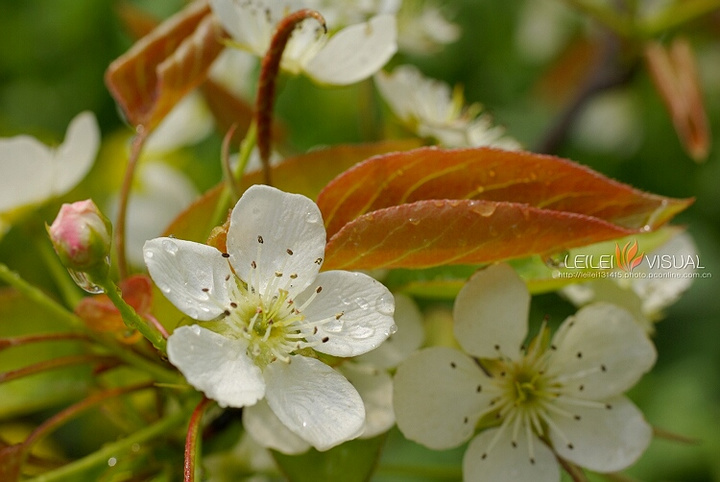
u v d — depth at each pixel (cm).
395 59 41
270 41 31
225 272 29
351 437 29
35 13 57
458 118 38
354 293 30
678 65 42
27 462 32
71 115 56
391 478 48
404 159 30
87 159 35
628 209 31
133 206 41
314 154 33
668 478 50
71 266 29
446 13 55
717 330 56
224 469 34
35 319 34
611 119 60
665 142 59
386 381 31
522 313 31
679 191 60
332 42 32
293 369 29
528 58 60
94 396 32
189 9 35
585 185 30
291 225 30
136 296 30
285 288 30
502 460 31
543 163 30
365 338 29
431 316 39
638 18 44
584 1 43
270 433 31
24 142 34
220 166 50
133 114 34
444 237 30
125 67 34
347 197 30
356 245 30
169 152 42
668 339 57
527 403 31
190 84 34
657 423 52
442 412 31
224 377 29
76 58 56
